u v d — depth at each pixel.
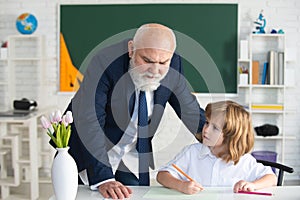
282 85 4.54
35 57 4.87
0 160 4.31
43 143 4.77
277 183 2.36
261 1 4.71
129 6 4.76
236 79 4.72
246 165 1.98
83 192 1.80
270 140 4.80
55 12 4.83
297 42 4.75
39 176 4.88
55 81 4.89
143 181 1.88
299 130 4.79
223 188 1.87
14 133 4.41
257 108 4.59
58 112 1.67
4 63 4.92
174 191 1.82
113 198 1.72
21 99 4.81
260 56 4.73
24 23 4.62
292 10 4.73
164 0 4.74
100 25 4.79
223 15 4.71
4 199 4.18
